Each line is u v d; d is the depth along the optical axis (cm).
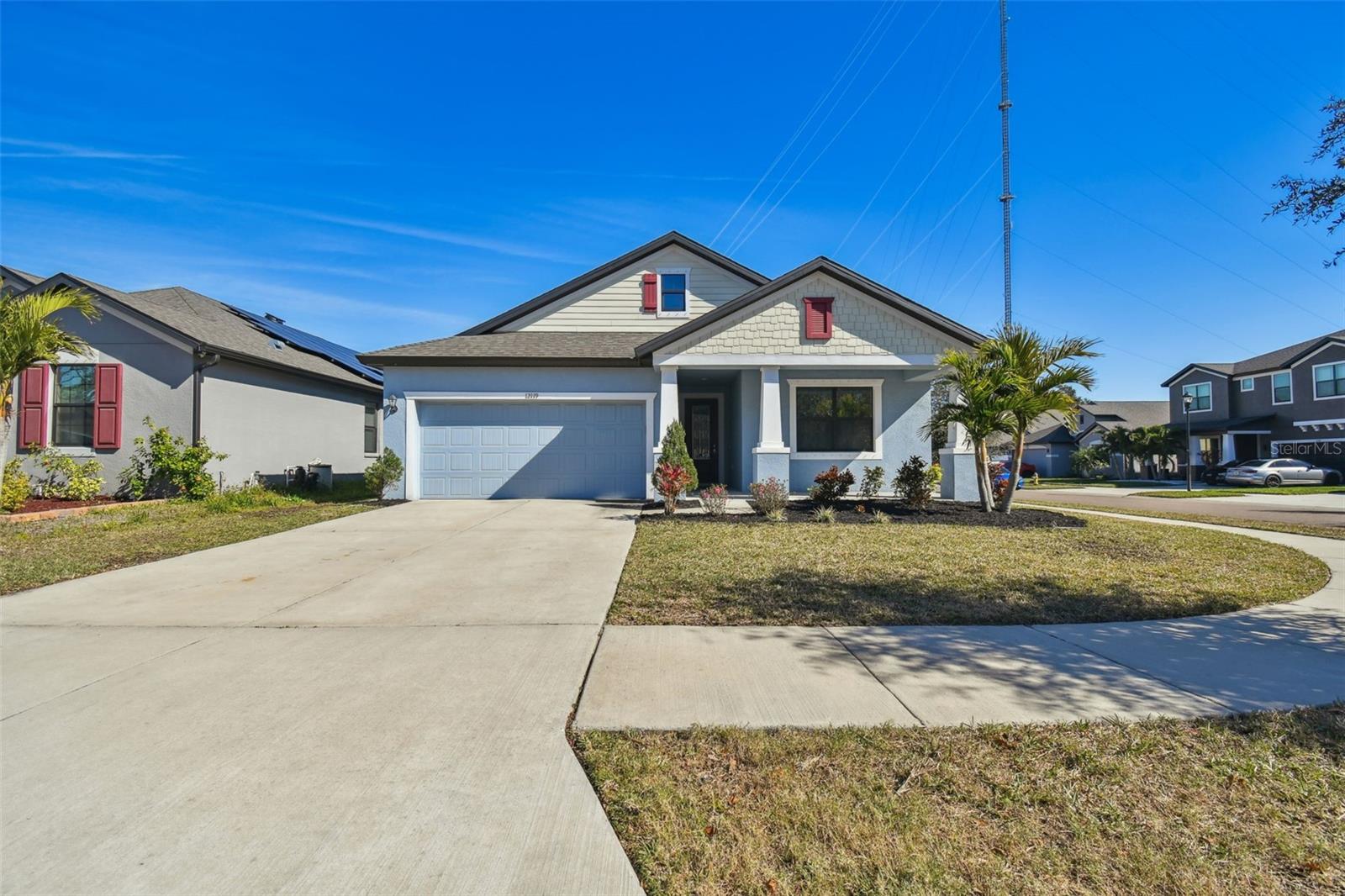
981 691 372
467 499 1369
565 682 385
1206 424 3372
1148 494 2356
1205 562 756
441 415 1384
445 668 407
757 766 291
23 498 1120
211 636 470
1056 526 1012
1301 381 3048
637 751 303
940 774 285
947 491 1374
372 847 234
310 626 495
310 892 212
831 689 374
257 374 1497
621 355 1362
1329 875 223
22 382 1306
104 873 220
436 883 217
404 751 302
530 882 218
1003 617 520
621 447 1392
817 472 1401
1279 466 2869
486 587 619
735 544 834
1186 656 432
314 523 1031
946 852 235
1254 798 270
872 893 215
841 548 805
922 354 1265
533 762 294
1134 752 304
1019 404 1068
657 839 241
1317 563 770
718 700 359
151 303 1527
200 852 231
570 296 1633
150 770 285
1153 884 220
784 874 224
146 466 1305
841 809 259
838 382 1409
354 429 1908
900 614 524
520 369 1377
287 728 325
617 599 571
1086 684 383
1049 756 300
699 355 1259
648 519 1063
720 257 1612
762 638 467
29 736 315
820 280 1268
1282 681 390
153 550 802
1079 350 1070
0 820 248
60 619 514
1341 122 520
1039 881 221
